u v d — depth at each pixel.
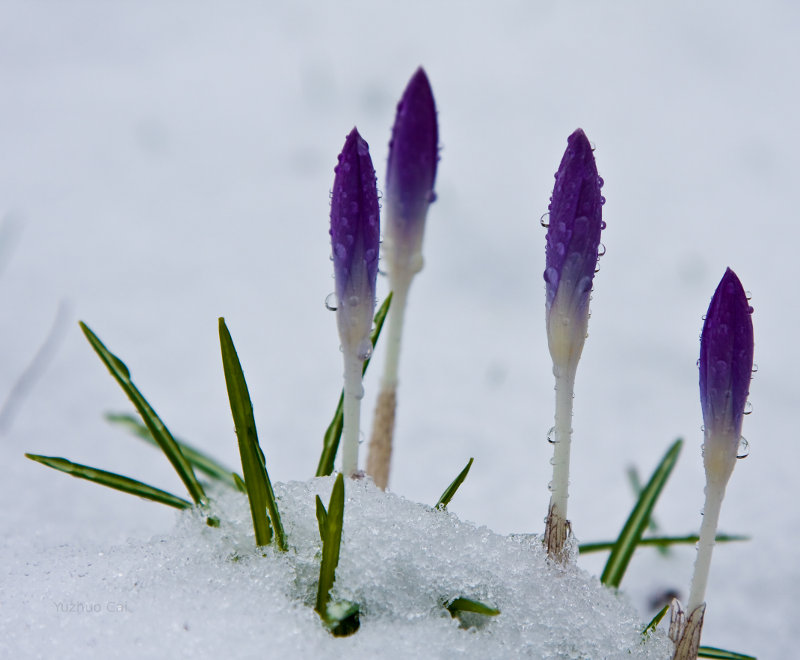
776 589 0.79
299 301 1.08
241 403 0.71
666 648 0.72
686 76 1.69
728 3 1.93
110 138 1.42
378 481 0.76
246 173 1.37
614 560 0.76
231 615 0.70
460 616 0.72
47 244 1.14
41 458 0.73
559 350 0.71
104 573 0.72
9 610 0.70
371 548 0.71
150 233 1.20
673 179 1.39
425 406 0.91
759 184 1.39
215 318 1.03
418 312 1.08
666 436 0.89
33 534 0.76
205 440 0.86
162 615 0.70
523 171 1.39
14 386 0.88
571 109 1.57
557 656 0.71
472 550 0.72
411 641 0.70
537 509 0.83
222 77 1.64
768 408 0.92
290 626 0.70
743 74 1.70
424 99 0.74
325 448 0.75
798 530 0.82
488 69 1.68
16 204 1.22
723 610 0.79
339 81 1.60
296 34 1.80
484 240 1.23
